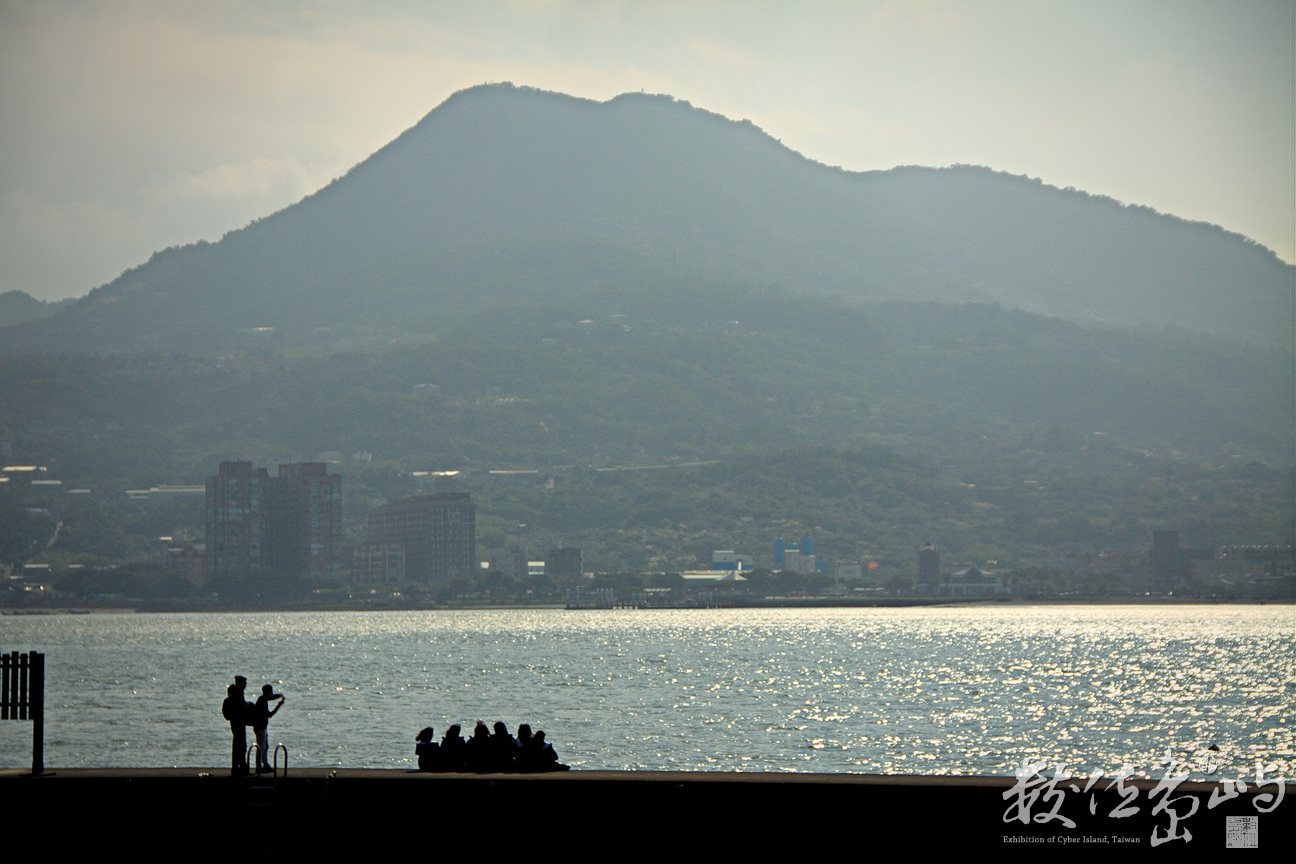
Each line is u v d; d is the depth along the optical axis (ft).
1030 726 633.61
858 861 205.46
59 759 539.29
